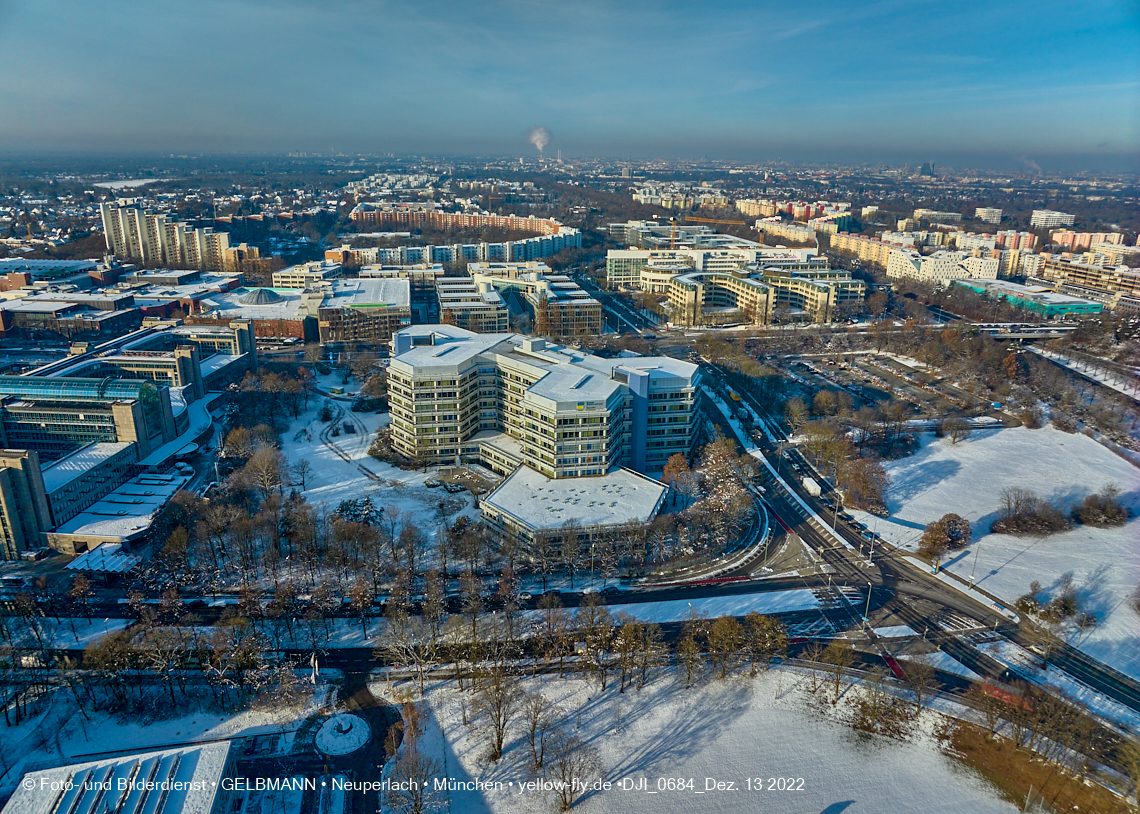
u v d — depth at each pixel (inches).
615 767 7642.7
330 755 7721.5
